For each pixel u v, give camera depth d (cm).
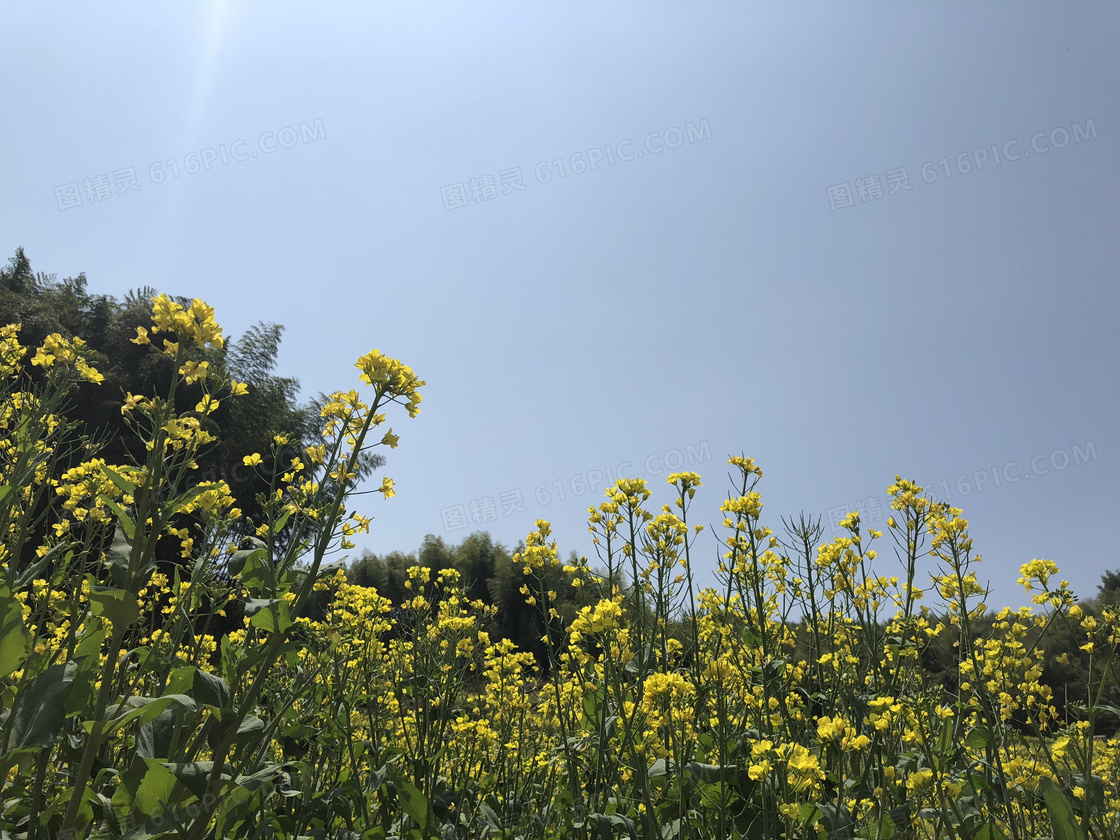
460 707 438
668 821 298
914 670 379
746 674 332
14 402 332
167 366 1738
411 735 425
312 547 257
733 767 297
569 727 418
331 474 257
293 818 303
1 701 222
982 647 367
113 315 1934
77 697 222
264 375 2267
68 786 257
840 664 387
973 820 282
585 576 399
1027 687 334
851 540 417
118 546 228
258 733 234
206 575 294
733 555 382
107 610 207
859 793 308
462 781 380
